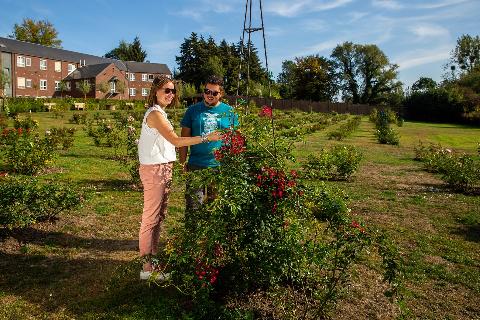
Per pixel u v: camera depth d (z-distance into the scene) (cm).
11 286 385
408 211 738
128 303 356
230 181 298
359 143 2066
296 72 7556
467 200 832
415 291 414
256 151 330
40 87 5747
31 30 7450
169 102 380
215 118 418
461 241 577
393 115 4284
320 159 985
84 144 1531
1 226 508
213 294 352
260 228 310
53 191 528
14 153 916
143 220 383
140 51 8519
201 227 302
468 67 6688
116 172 998
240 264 334
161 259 382
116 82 6162
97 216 615
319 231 348
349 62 8419
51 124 2486
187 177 331
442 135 2773
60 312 343
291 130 362
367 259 479
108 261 452
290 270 329
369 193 884
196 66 7325
